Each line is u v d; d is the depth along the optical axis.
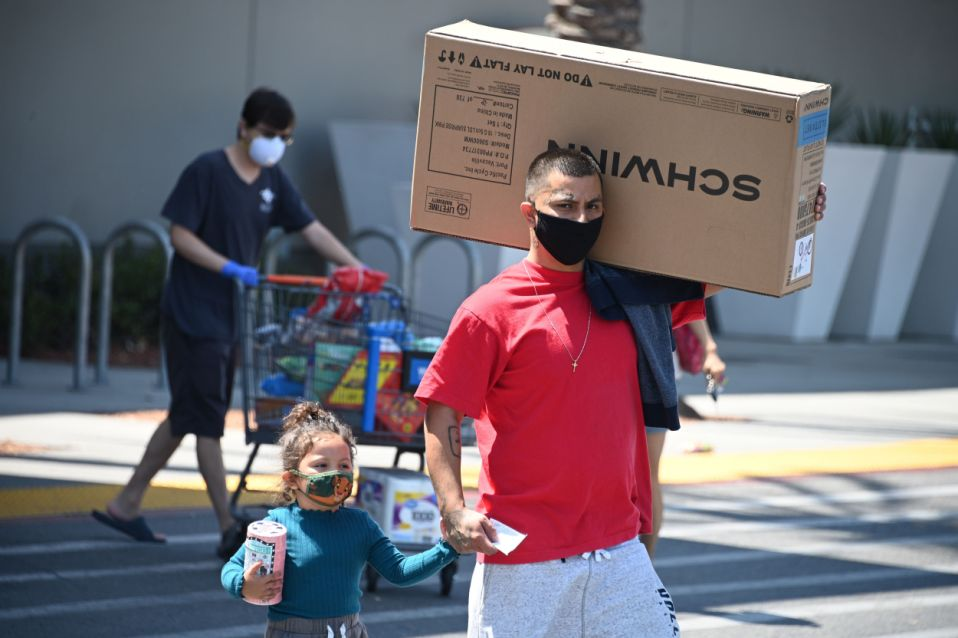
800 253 13.45
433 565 13.31
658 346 13.37
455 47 13.58
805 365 51.12
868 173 56.03
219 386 22.70
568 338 12.81
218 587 21.70
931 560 25.86
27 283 45.12
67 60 48.72
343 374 21.58
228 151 23.22
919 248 60.34
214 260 22.38
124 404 36.00
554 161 12.84
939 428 39.44
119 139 50.12
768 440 36.75
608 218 13.41
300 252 54.06
